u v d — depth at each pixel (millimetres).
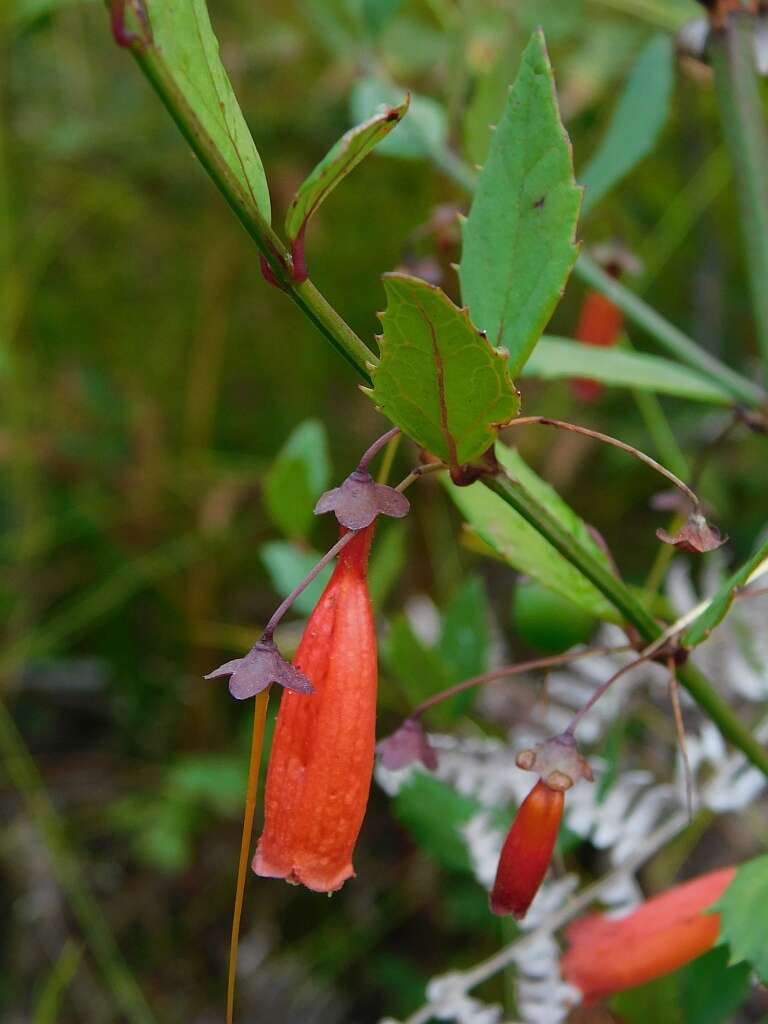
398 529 195
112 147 335
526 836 120
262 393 342
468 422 110
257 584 322
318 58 318
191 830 280
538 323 112
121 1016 256
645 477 308
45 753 304
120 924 269
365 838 276
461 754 183
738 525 289
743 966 173
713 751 182
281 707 114
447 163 197
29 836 276
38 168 340
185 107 101
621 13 279
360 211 337
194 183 341
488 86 188
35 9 239
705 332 308
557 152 111
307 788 112
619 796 183
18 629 307
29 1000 257
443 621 188
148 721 306
